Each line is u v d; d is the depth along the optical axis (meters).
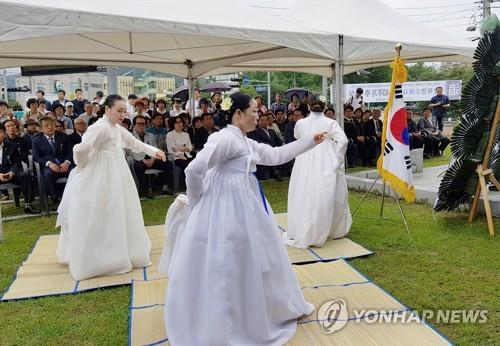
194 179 2.71
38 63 8.77
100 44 7.79
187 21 5.29
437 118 13.34
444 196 5.68
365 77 33.59
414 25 8.05
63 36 6.92
